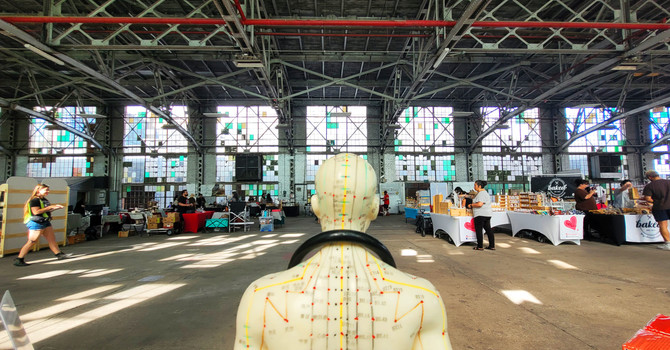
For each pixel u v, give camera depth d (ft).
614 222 21.20
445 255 18.33
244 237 28.68
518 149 61.62
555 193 36.37
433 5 28.60
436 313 1.76
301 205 59.36
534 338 7.66
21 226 21.67
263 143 60.64
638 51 25.59
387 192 59.36
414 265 15.65
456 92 57.72
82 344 7.68
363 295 1.68
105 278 13.96
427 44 30.48
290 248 21.99
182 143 59.67
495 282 12.48
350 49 39.34
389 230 32.86
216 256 19.16
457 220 21.86
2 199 20.65
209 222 33.55
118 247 23.70
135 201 58.13
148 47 24.11
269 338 1.68
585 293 10.99
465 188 59.16
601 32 26.55
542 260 16.58
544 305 9.89
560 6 30.45
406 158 61.82
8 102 40.11
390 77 45.91
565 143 57.88
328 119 61.26
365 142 61.31
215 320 9.06
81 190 53.62
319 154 61.00
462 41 36.65
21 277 14.37
